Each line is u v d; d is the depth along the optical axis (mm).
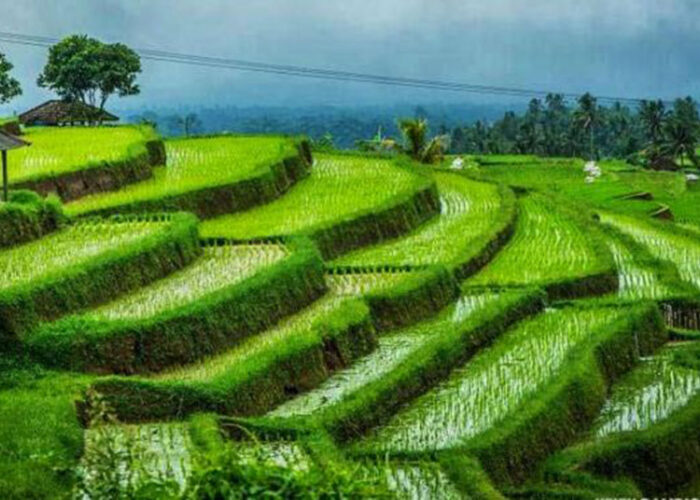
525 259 37500
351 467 16234
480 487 16922
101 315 25078
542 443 20188
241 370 21750
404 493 16922
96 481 13383
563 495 17594
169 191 40594
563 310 30719
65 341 22516
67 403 19547
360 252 37750
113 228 34156
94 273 26547
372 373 24672
